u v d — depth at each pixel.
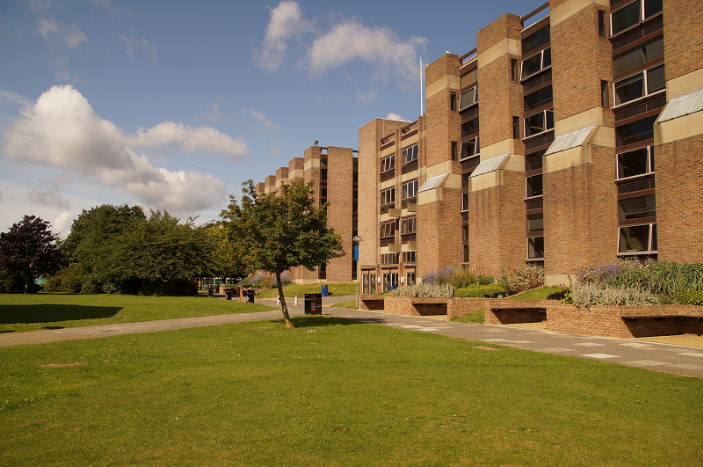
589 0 25.81
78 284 54.97
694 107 20.19
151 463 4.93
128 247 48.47
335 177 62.66
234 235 19.36
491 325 20.20
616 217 24.89
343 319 23.02
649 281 18.81
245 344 14.08
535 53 31.02
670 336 15.98
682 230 20.39
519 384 8.37
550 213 26.53
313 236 18.86
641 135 24.11
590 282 20.33
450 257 36.91
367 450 5.27
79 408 7.00
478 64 34.59
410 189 45.69
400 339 15.13
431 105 39.84
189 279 52.88
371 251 51.97
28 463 4.93
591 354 12.14
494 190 31.11
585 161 24.52
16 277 53.59
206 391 7.98
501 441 5.50
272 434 5.80
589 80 25.64
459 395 7.56
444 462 4.93
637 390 7.89
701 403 7.05
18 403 7.30
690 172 20.16
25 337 15.92
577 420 6.23
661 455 5.04
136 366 10.37
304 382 8.59
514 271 29.55
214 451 5.26
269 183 79.50
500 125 32.22
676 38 21.84
